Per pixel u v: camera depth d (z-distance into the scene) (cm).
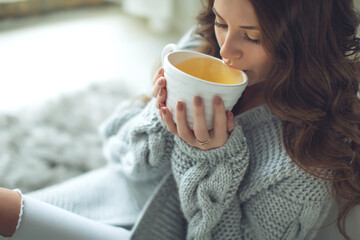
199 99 54
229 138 64
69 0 283
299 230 71
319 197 67
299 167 66
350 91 65
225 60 62
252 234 74
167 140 74
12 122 158
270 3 54
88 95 181
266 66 63
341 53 62
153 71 91
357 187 67
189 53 62
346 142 67
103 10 296
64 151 148
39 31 252
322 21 58
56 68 212
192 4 245
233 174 67
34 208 67
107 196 88
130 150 82
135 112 91
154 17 263
